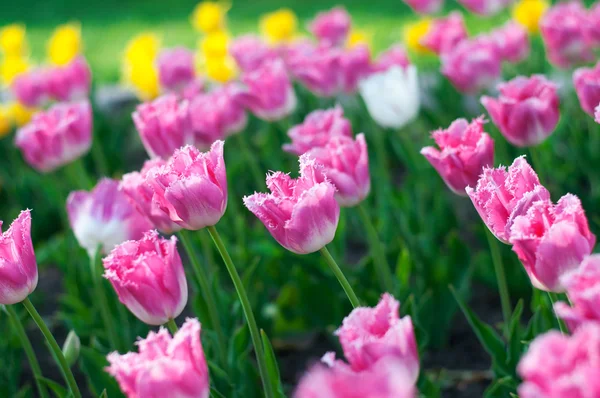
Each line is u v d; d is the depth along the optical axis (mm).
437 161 2385
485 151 2328
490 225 1864
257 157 5117
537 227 1676
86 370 2795
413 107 3570
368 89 3555
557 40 4254
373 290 3299
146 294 1986
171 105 2910
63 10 14320
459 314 3635
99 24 12930
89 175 5828
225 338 3074
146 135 2861
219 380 2547
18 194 4992
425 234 3723
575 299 1360
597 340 1184
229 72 5594
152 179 2062
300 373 3400
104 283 3340
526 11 5355
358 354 1524
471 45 4121
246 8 12664
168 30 11727
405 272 3006
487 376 3170
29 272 2088
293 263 3555
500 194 1846
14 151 5844
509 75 5094
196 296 3049
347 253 4492
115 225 2768
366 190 2553
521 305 2518
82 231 2797
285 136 4992
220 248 2115
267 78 3617
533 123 2670
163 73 4844
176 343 1617
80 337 3479
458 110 5281
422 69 6551
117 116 7023
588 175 4148
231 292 3688
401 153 4211
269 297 4051
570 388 1120
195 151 2088
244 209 4645
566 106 4859
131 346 3184
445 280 3312
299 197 1967
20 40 6398
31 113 5762
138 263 1970
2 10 14852
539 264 1641
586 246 1615
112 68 9656
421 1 6141
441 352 3377
